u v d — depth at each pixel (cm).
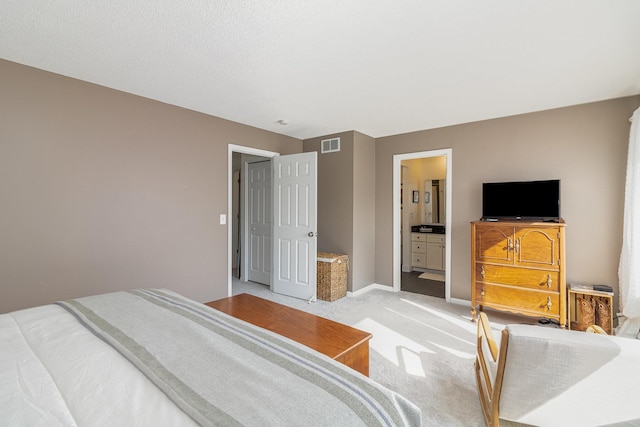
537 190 313
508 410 139
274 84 263
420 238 577
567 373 118
